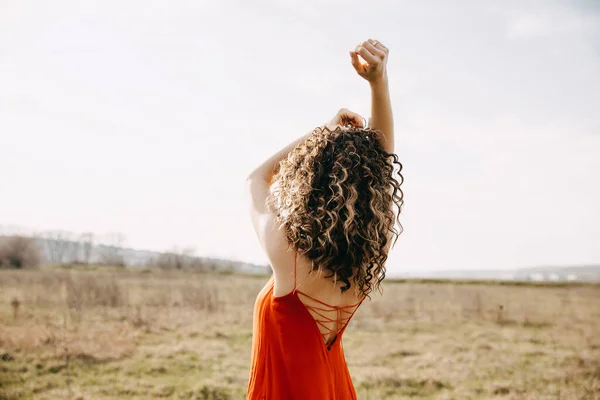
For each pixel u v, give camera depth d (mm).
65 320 9680
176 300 14906
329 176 1257
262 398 1349
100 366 6824
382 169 1328
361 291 1376
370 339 10055
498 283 31609
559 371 7199
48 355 7004
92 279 15484
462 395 6066
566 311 15203
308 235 1227
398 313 14094
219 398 5648
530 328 11789
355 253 1263
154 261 34844
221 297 15695
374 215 1262
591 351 8812
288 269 1287
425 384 6527
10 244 31500
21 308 11148
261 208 1359
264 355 1361
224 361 7480
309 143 1338
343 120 1596
